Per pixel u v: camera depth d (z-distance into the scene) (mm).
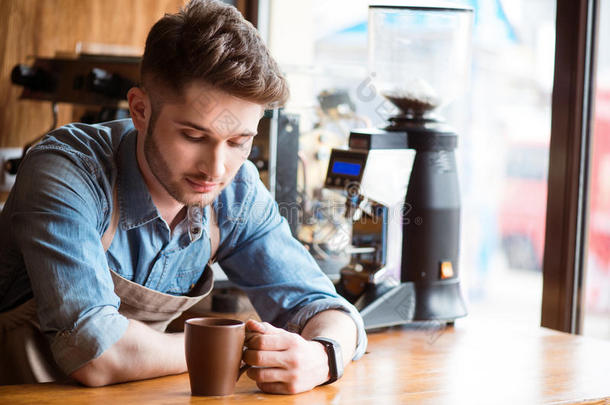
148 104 1277
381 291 1704
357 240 1762
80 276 1233
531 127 5332
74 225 1263
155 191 1405
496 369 1397
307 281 1520
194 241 1475
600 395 1248
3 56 2742
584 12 1931
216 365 1157
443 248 1756
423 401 1185
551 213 2014
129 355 1211
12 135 2785
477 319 1868
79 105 2680
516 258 5449
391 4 1800
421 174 1723
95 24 2906
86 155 1350
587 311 3977
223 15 1211
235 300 1842
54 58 2500
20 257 1396
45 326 1232
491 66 5184
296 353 1209
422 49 1811
